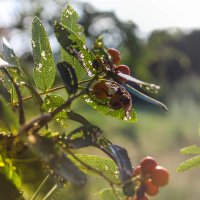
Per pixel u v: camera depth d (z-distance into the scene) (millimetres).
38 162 212
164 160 2676
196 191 1891
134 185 200
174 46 5051
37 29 259
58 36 234
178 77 4848
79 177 180
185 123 3527
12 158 210
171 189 1889
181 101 4344
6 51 250
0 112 179
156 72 3123
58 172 177
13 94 249
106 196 247
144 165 212
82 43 234
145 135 3039
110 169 250
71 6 258
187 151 255
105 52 232
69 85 219
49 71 262
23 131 182
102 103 246
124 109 246
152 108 3832
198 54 5477
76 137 210
